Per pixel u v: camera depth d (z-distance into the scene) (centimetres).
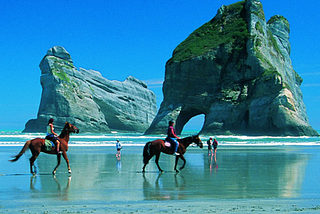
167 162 2248
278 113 8556
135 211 831
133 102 18738
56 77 15162
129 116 18350
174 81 10125
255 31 10356
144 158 1716
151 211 829
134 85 19375
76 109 15200
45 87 15525
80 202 972
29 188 1221
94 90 16912
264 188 1238
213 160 2425
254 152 3275
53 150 1562
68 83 15412
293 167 1967
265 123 8800
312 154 3031
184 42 11375
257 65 9606
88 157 2556
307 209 843
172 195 1095
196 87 10056
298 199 1020
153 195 1093
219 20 11456
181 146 1734
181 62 10038
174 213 802
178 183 1351
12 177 1501
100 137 7150
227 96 9569
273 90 8875
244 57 9888
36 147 1540
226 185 1305
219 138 7025
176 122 9906
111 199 1021
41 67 16062
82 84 16212
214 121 9456
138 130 18800
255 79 9500
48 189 1201
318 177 1537
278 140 6297
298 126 8425
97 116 16162
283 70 11094
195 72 10025
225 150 3591
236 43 10225
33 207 894
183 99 10106
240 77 9862
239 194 1116
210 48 10281
